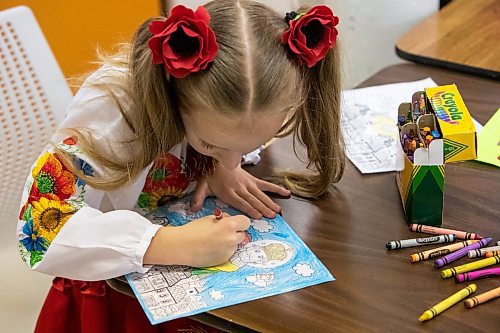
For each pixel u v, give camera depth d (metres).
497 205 1.04
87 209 0.99
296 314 0.85
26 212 1.00
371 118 1.26
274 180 1.13
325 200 1.08
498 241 0.96
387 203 1.06
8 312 1.29
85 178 1.01
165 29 0.89
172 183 1.09
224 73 0.89
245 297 0.88
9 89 1.34
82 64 1.96
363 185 1.11
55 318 1.16
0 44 1.33
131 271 0.94
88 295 1.09
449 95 1.05
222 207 1.08
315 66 1.03
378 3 2.09
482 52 1.48
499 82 1.39
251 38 0.91
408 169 0.99
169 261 0.94
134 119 1.01
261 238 1.00
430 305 0.86
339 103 1.08
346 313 0.85
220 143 0.96
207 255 0.94
